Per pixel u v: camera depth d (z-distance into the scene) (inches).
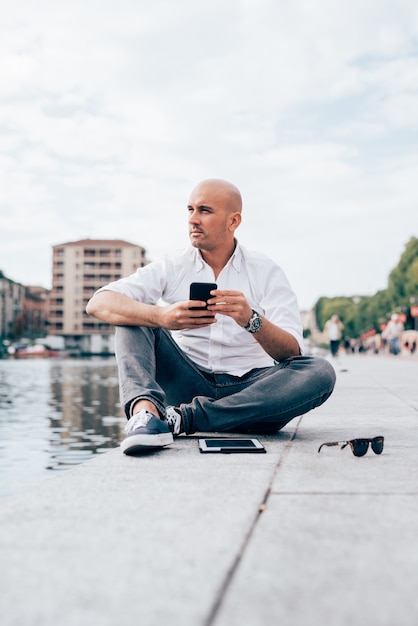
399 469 115.3
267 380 147.9
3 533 76.7
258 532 76.8
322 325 5920.3
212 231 149.6
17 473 272.1
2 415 529.3
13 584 60.2
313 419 205.6
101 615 53.1
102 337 5310.0
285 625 51.3
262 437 154.7
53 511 86.7
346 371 638.5
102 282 5310.0
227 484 102.9
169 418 144.3
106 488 100.3
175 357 151.9
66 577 62.0
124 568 64.4
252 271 155.9
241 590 58.6
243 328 153.5
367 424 190.2
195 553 69.1
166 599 56.4
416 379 479.2
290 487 100.8
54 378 1199.6
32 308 6427.2
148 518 83.2
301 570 63.7
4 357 3329.2
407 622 51.9
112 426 454.3
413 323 2506.2
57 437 392.5
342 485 102.2
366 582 60.6
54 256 5349.4
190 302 134.0
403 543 72.4
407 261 2544.3
